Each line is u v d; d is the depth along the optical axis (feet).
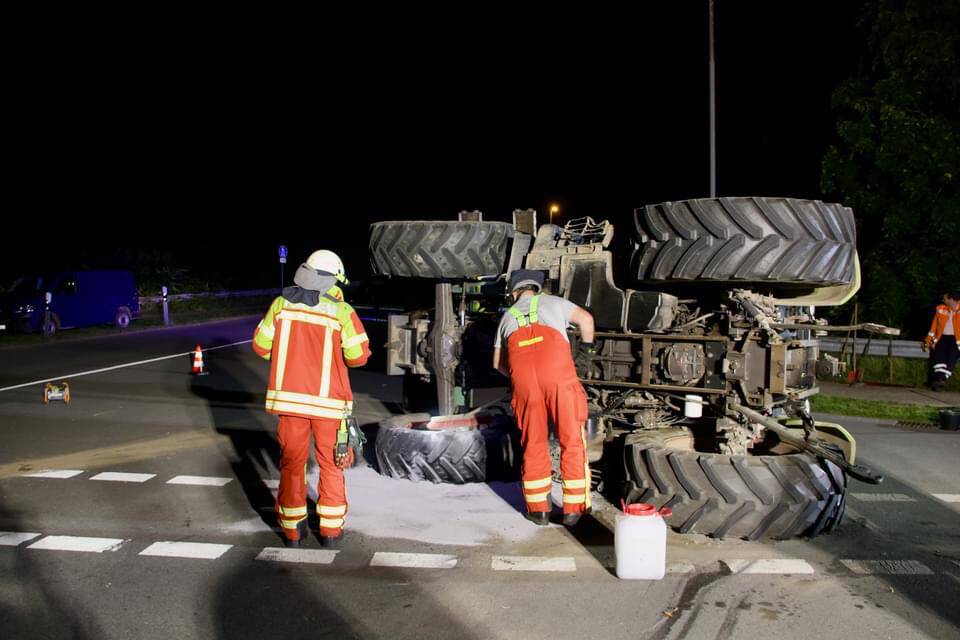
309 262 17.40
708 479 17.54
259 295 107.86
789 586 15.16
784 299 21.53
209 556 16.57
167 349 59.21
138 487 21.72
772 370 18.65
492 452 21.42
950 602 14.53
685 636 13.19
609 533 17.90
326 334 16.89
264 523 18.67
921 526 18.93
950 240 46.19
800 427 22.33
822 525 17.57
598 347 21.45
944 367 40.27
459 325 23.54
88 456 25.40
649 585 15.17
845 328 18.48
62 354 55.93
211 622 13.66
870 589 15.07
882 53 47.19
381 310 72.74
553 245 22.45
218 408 34.42
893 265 48.21
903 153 45.91
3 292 77.20
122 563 16.20
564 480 17.80
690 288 21.06
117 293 76.28
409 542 17.31
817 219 18.24
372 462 23.66
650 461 18.30
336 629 13.43
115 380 43.19
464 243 21.98
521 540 17.46
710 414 21.68
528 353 18.07
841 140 53.36
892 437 30.01
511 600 14.53
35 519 18.90
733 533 17.39
